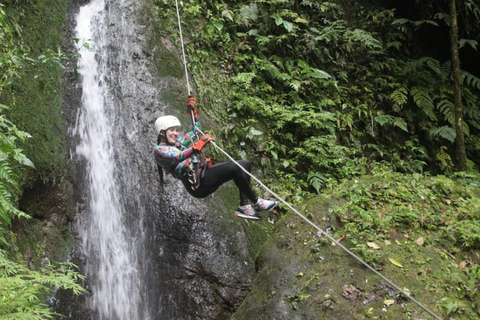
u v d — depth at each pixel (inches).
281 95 304.5
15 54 252.5
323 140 288.0
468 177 297.4
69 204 238.5
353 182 221.6
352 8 358.6
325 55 328.5
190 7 301.3
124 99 263.1
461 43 346.3
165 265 231.3
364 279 180.7
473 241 196.4
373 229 196.4
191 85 280.8
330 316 172.7
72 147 249.8
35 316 141.4
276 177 279.4
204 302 223.8
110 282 233.8
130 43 277.4
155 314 225.1
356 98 329.1
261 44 306.3
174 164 193.3
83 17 288.8
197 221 237.3
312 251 190.7
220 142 273.9
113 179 249.4
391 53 354.6
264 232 251.1
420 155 322.3
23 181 226.4
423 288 178.4
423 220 202.1
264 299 184.5
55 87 257.1
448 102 335.0
